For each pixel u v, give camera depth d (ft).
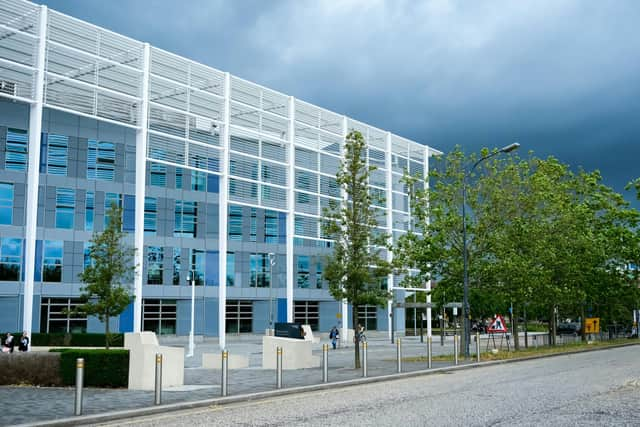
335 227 79.71
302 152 186.19
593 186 155.94
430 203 105.09
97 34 127.65
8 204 156.97
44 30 118.62
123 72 134.72
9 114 158.10
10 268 156.15
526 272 103.81
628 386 54.13
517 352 109.60
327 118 183.32
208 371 76.89
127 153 176.76
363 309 229.25
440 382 60.70
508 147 97.50
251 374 71.10
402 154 212.64
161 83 142.51
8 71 125.80
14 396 49.11
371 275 78.84
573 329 208.74
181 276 186.70
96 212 170.30
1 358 57.77
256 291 205.77
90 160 170.71
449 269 103.19
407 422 35.76
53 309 161.79
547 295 122.31
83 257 166.81
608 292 157.17
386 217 198.08
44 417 38.27
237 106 158.20
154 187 182.39
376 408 42.14
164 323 183.52
